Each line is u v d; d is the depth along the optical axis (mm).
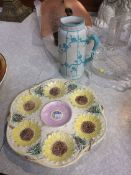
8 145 525
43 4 808
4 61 672
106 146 520
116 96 642
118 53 791
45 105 581
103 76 704
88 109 565
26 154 476
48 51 817
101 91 659
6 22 999
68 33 587
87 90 616
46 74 729
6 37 907
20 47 852
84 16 825
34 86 638
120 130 552
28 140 510
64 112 568
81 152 477
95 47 672
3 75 640
